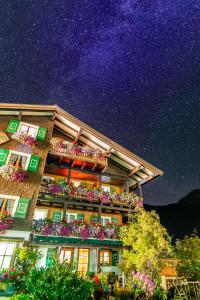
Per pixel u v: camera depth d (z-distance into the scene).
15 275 12.35
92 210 20.88
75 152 19.92
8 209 15.45
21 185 16.48
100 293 11.23
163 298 12.14
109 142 21.19
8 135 18.11
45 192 17.58
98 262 16.64
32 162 17.77
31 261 13.67
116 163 23.09
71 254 18.47
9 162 17.12
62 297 8.27
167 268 16.45
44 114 20.64
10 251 14.38
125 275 15.68
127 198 20.45
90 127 20.84
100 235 17.42
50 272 9.00
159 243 14.45
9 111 19.09
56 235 16.17
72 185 19.19
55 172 21.06
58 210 19.62
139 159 21.41
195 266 15.38
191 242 17.02
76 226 17.06
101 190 19.94
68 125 21.72
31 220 15.51
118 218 21.64
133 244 15.43
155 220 15.80
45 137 19.72
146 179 22.09
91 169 21.28
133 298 11.59
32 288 8.84
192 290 13.64
